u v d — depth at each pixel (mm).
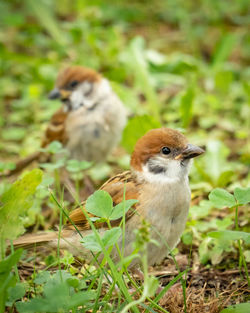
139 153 7176
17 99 15055
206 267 7594
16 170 10867
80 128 11195
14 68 16484
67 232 7211
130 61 13156
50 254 8078
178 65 14633
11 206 6258
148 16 19938
